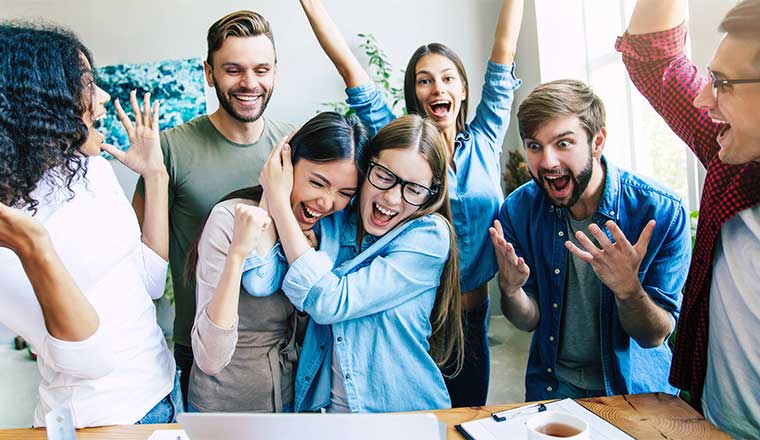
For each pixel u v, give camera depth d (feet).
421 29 11.63
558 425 2.82
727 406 3.57
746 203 3.26
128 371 3.69
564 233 4.80
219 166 6.32
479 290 5.99
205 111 11.62
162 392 3.94
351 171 4.14
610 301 4.64
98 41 11.48
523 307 4.86
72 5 11.42
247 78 5.85
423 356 4.35
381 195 4.19
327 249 4.42
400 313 4.26
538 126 4.34
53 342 3.20
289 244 4.05
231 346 3.86
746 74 3.05
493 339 10.27
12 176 3.09
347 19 11.57
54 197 3.34
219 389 4.21
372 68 11.68
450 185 5.84
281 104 11.66
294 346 4.46
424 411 3.68
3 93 3.05
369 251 4.28
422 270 4.26
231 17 5.85
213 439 2.64
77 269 3.39
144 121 4.92
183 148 6.31
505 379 8.45
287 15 11.52
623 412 3.50
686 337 3.91
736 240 3.40
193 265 4.81
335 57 6.14
